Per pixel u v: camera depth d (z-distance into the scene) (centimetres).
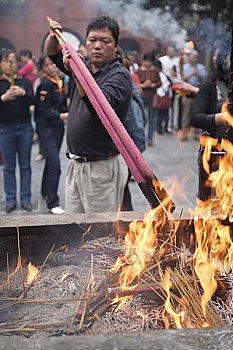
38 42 1196
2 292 166
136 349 103
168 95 784
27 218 193
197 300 149
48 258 184
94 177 247
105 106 175
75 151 247
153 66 698
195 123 275
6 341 106
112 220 194
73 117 243
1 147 409
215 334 108
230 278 160
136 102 291
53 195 415
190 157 620
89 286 162
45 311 152
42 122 404
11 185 417
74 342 105
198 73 500
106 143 242
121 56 250
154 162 590
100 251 181
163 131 846
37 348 103
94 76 234
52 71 402
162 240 172
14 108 398
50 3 1043
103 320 145
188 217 191
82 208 263
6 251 186
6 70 400
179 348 103
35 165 592
